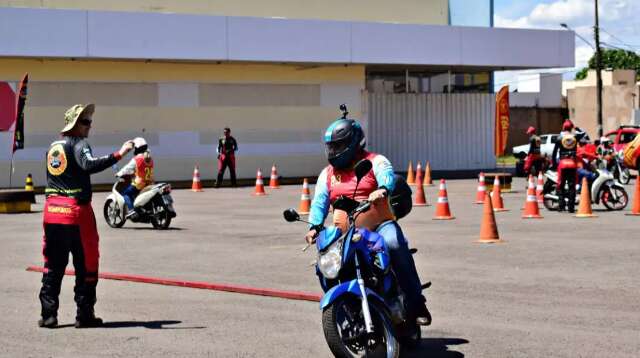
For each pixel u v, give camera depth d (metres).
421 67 39.53
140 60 34.44
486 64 38.09
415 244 15.06
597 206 22.38
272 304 10.05
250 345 8.07
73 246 8.83
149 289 11.12
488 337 8.30
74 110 8.84
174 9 36.66
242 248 15.05
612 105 65.12
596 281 11.28
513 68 40.59
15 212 22.77
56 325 8.94
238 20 33.97
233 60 34.19
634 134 38.09
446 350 7.83
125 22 32.41
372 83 40.25
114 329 8.80
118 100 34.97
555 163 20.64
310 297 10.30
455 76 41.59
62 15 31.61
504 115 29.80
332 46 35.47
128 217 18.33
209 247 15.21
